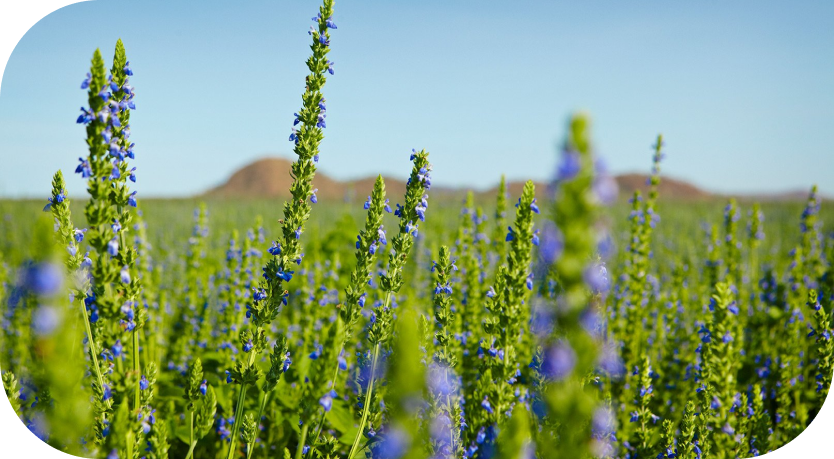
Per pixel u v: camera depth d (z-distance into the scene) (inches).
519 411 55.0
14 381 121.7
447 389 136.8
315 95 151.8
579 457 48.8
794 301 322.3
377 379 152.3
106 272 111.0
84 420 58.8
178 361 287.0
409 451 52.8
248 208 1085.8
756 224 367.6
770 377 266.1
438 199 762.2
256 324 150.9
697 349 178.2
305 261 319.0
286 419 215.2
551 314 48.9
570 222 47.3
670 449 165.8
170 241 605.9
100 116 107.6
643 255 303.9
